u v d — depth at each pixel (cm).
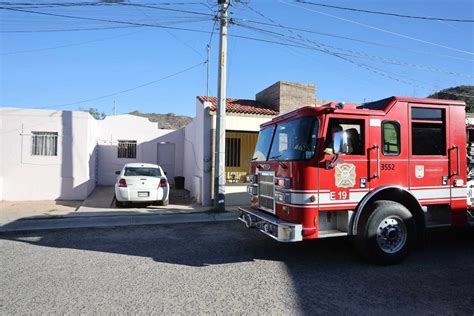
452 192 625
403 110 601
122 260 609
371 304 425
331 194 552
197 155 1463
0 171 1348
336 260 607
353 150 569
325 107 554
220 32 1127
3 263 591
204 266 575
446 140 625
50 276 523
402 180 593
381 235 570
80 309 407
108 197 1437
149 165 1302
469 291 466
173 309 408
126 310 404
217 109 1123
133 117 1939
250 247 698
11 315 391
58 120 1399
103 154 1886
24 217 990
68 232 844
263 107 1525
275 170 614
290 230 532
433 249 676
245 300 435
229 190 1276
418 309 411
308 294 455
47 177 1387
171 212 1092
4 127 1353
